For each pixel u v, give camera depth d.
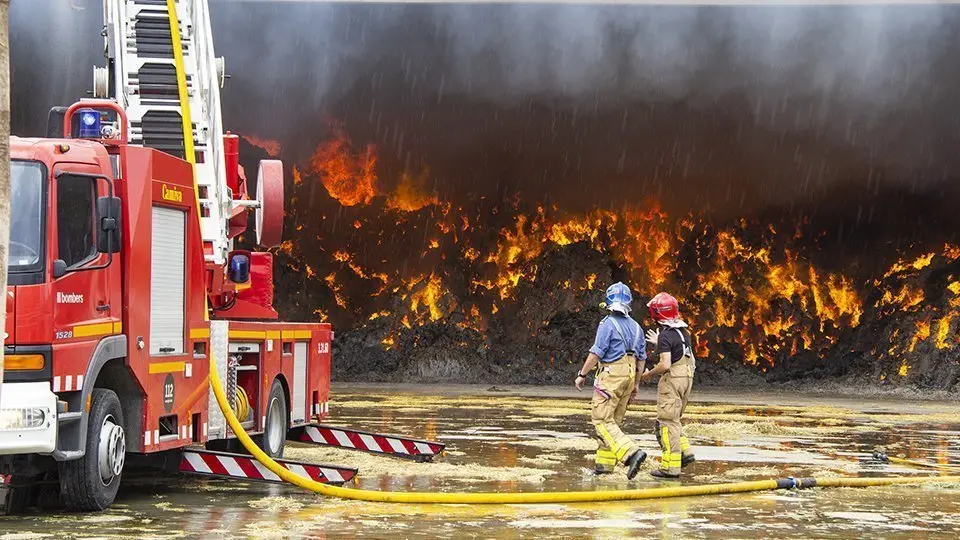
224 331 9.61
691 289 33.22
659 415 10.29
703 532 7.32
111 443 7.87
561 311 32.06
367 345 31.83
